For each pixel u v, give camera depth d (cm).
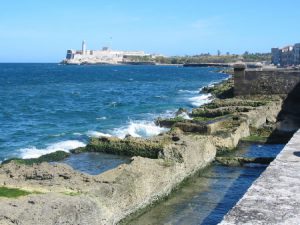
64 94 7169
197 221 1580
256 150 2705
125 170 1659
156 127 3459
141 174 1662
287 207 891
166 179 1831
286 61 18188
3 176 1518
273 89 4478
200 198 1831
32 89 8169
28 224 1111
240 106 3838
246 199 941
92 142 2619
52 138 3088
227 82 7062
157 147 2386
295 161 1296
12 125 3772
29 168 1584
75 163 2328
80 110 4912
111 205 1454
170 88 8681
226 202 1777
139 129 3422
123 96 6894
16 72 16650
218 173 2223
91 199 1345
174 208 1719
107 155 2500
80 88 8644
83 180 1520
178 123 2980
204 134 2773
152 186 1725
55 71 18125
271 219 827
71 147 2792
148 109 4947
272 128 3203
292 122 3666
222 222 815
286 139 2950
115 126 3612
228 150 2633
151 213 1667
